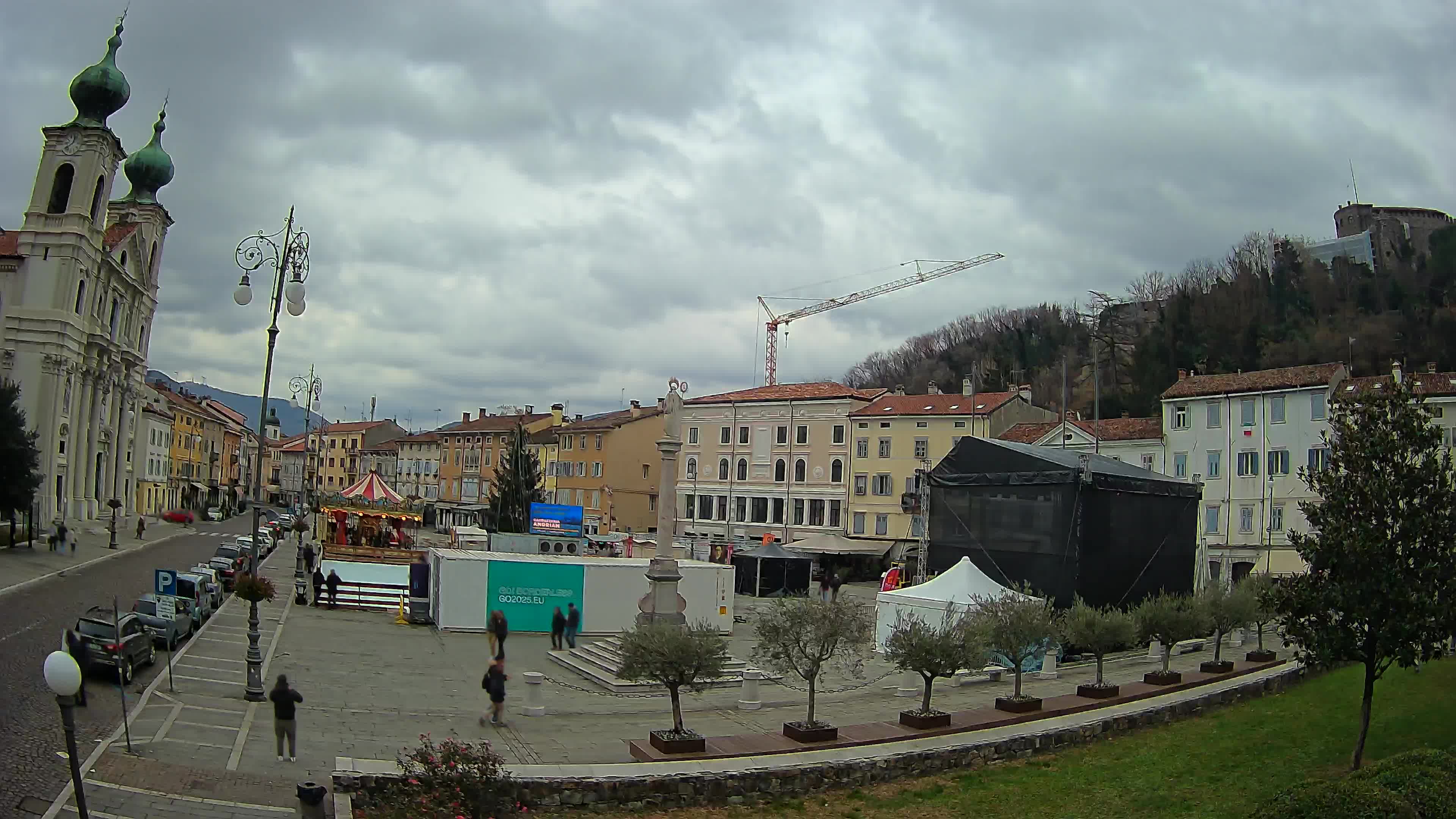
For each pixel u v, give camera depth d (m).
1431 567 20.16
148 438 111.31
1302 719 26.91
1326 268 113.38
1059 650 37.00
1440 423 56.50
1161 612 33.06
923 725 25.27
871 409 86.69
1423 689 29.03
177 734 21.62
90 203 77.06
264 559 69.62
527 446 105.62
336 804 17.95
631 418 102.69
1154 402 96.44
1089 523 43.84
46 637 30.94
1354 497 21.25
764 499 90.88
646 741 24.23
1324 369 65.19
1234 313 104.25
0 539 58.72
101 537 73.06
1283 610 21.94
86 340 79.81
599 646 36.56
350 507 76.56
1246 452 66.38
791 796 20.97
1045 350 135.75
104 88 77.75
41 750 19.09
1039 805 20.36
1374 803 14.29
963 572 39.31
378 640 39.09
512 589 43.66
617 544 71.69
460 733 24.34
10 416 56.62
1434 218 134.75
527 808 19.09
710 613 46.28
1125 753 24.44
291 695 20.55
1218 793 20.48
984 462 47.59
